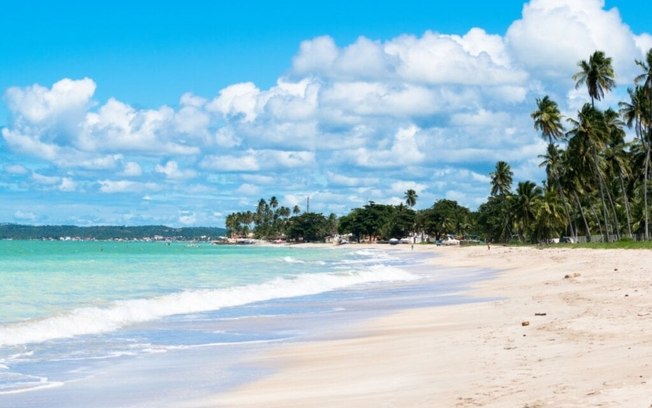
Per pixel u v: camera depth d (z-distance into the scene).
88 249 143.00
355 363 15.16
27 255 92.81
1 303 27.97
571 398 9.38
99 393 13.02
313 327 22.72
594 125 80.62
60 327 21.83
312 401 11.33
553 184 118.94
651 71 73.44
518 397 9.91
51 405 12.12
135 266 60.38
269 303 31.14
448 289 38.28
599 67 79.69
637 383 9.80
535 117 96.06
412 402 10.44
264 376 14.35
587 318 18.28
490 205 162.00
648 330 15.61
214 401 12.08
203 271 54.81
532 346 14.91
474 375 12.15
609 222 109.12
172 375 14.70
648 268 38.19
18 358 16.95
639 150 85.44
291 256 109.12
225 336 20.83
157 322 24.23
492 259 77.00
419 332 19.91
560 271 44.28
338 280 45.22
